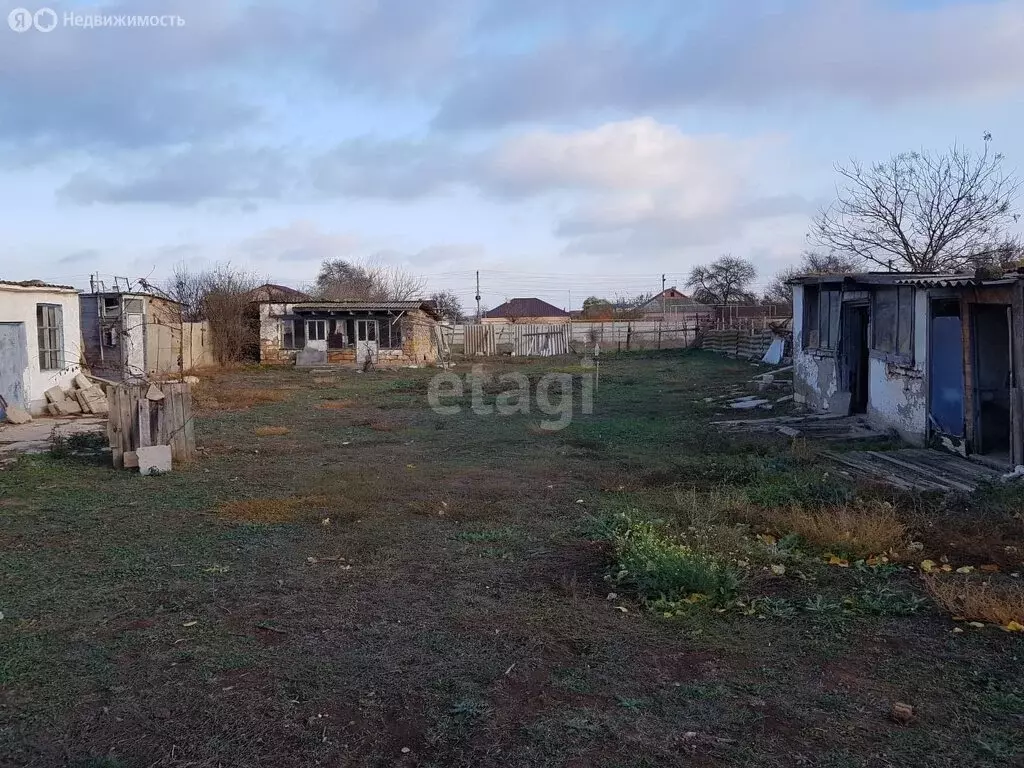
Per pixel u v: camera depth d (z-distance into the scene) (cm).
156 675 380
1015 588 488
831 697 354
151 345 2397
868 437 1075
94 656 403
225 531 653
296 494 795
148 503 761
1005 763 299
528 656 400
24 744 318
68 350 1698
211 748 314
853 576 518
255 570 548
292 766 302
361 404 1705
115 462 944
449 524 672
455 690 363
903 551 564
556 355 3638
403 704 350
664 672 381
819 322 1429
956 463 881
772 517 647
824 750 310
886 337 1115
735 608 464
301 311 2934
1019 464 802
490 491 802
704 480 829
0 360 1477
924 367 995
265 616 459
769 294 5678
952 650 404
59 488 834
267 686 368
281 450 1086
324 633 432
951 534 595
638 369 2759
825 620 444
